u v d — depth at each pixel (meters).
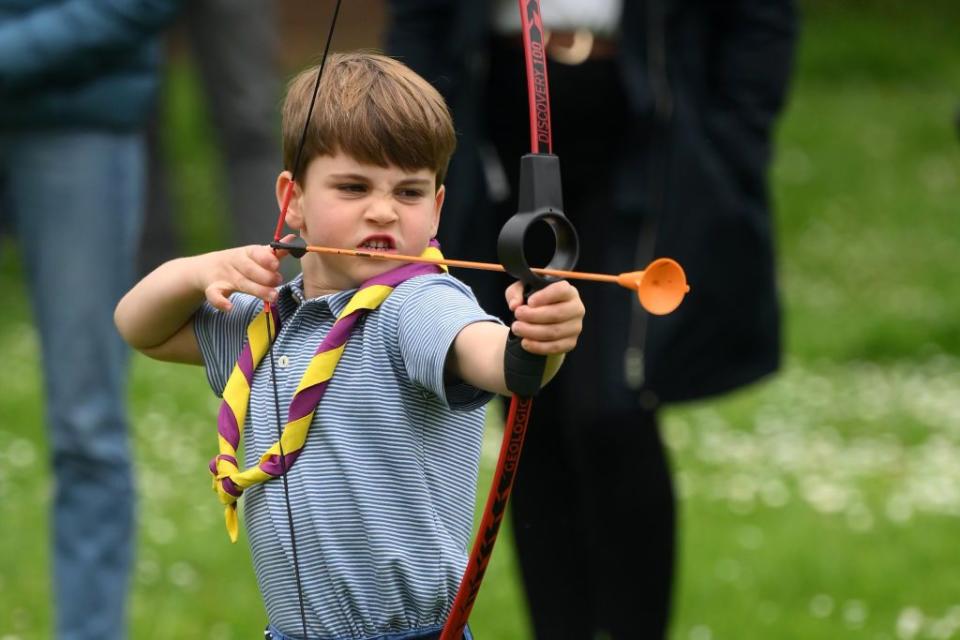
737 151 13.07
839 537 18.22
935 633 15.03
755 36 13.10
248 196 30.34
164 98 33.69
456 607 7.73
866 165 42.16
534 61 7.52
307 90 8.23
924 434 23.34
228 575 17.34
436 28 13.00
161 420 24.44
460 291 7.95
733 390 13.02
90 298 13.50
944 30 52.84
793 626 15.39
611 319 12.66
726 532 18.45
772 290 13.23
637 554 12.73
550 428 13.02
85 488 13.61
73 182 13.41
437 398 8.01
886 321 30.14
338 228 8.03
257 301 8.70
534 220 6.92
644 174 12.73
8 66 12.93
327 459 7.96
